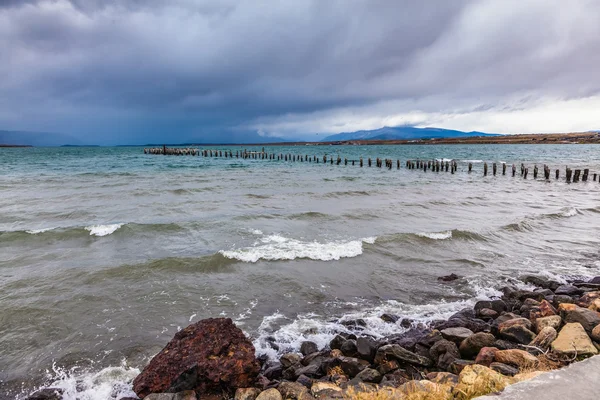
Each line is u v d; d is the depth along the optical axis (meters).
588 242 13.27
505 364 5.12
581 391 3.51
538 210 19.00
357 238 13.42
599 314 6.18
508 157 71.38
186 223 15.11
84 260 11.02
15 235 13.20
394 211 18.36
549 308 6.88
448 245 12.77
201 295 8.81
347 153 97.00
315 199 22.12
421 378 5.36
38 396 5.28
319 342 6.85
